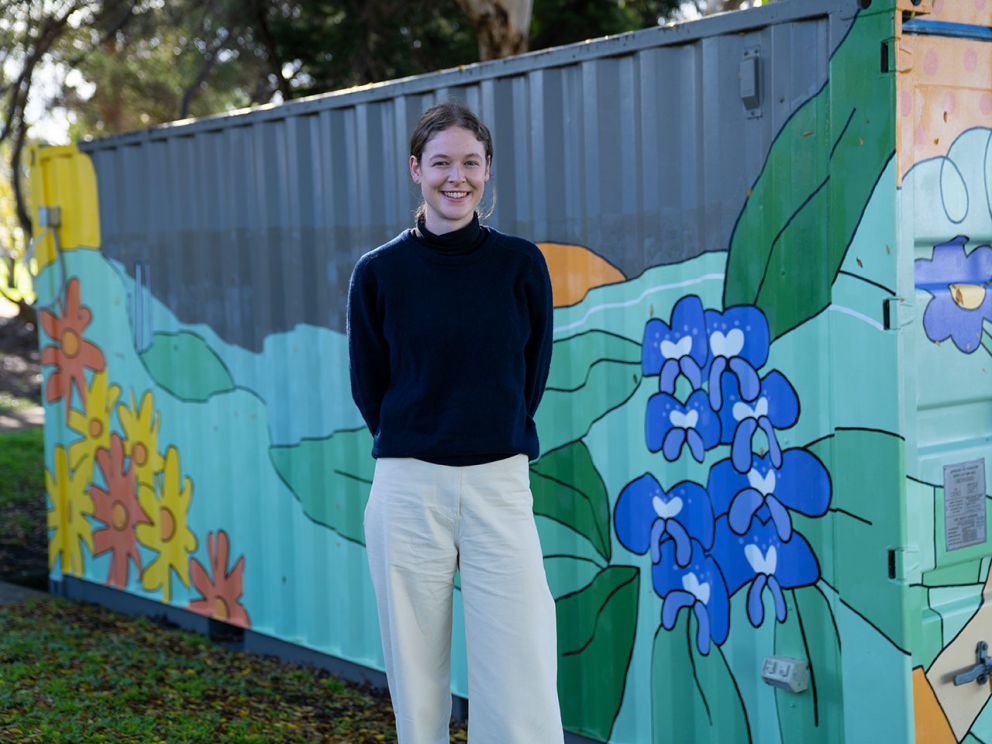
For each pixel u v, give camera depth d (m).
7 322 21.86
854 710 3.59
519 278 3.25
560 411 4.52
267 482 5.84
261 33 10.19
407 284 3.22
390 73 9.95
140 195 6.49
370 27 9.69
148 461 6.57
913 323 3.47
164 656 5.82
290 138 5.57
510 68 4.54
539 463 4.61
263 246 5.76
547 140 4.47
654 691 4.23
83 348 6.99
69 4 11.31
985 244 3.79
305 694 5.26
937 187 3.55
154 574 6.59
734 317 3.89
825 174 3.60
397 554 3.28
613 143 4.26
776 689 3.84
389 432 3.27
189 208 6.19
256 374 5.86
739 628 3.95
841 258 3.54
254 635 5.98
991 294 3.78
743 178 3.83
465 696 4.91
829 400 3.63
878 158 3.43
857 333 3.52
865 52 3.43
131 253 6.59
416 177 3.24
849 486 3.56
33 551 8.70
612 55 4.21
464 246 3.21
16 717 4.77
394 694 3.41
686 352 4.06
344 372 5.38
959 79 3.59
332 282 5.42
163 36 11.70
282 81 10.32
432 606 3.34
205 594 6.26
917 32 3.46
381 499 3.31
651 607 4.24
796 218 3.69
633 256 4.22
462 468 3.22
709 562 4.03
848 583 3.58
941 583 3.68
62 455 7.24
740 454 3.90
